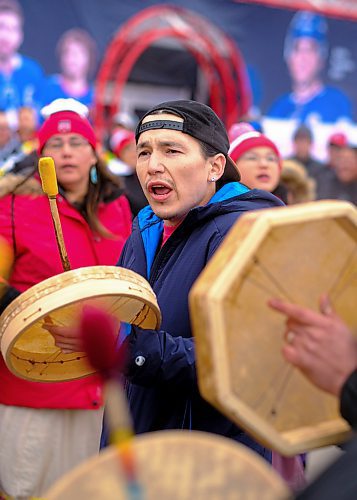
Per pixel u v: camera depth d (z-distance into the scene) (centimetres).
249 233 158
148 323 257
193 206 273
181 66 1175
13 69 1006
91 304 238
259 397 164
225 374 156
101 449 288
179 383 247
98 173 410
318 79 1203
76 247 394
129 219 443
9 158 552
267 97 1182
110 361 135
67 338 242
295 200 529
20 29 1008
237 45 1157
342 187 950
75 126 402
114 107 1083
